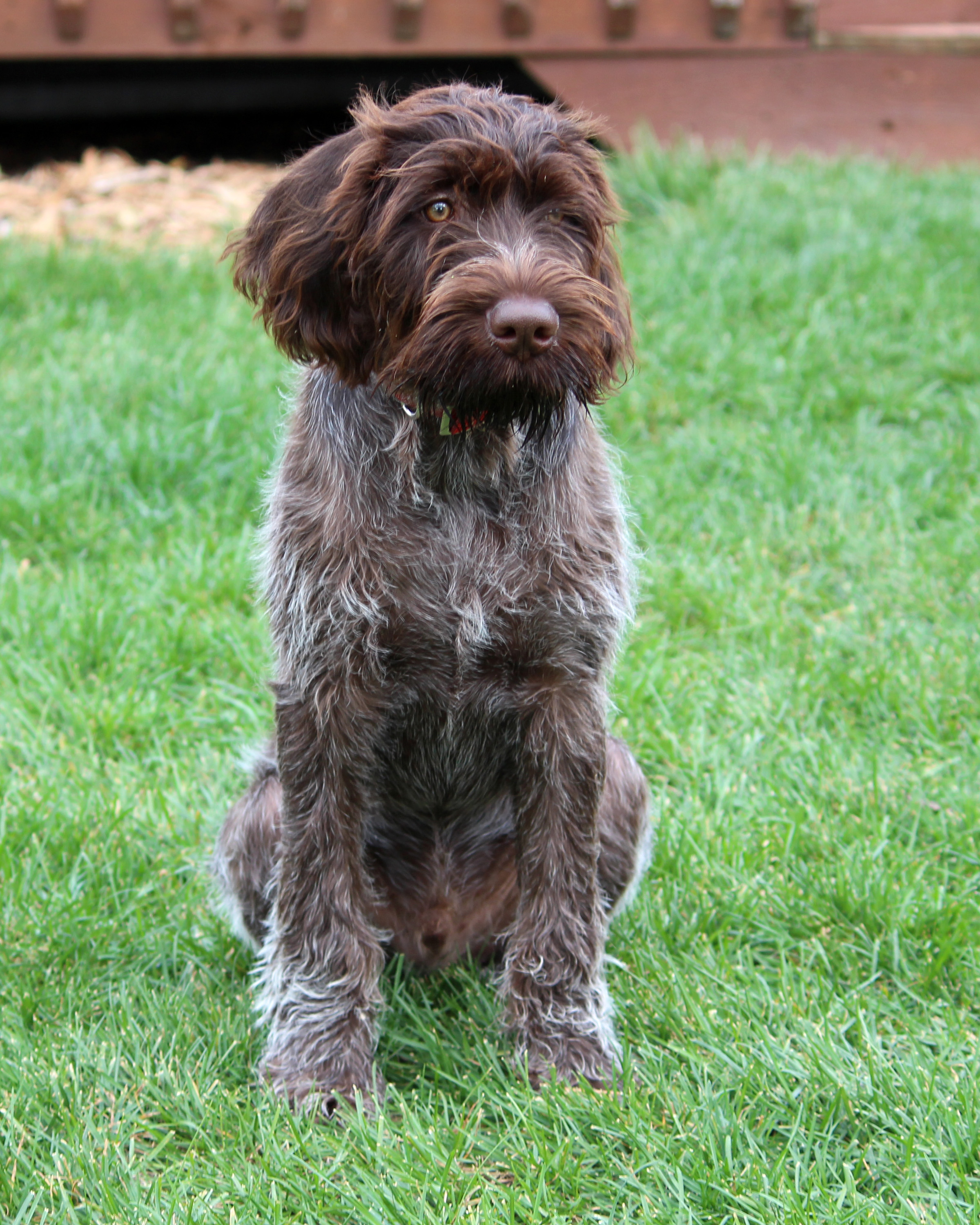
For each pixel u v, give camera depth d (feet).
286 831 14.30
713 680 21.49
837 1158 12.62
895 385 30.55
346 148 13.43
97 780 19.27
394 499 13.64
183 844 18.38
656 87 45.06
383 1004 14.56
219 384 29.50
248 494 26.55
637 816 16.08
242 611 23.72
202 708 21.24
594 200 13.48
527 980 14.46
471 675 14.12
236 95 56.75
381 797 15.51
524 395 12.54
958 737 20.04
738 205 40.01
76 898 16.85
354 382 13.62
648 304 34.24
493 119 12.87
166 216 42.78
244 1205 12.26
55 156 51.01
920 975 15.46
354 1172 12.74
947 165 45.52
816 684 21.11
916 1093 13.12
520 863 14.67
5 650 21.91
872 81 45.55
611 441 28.32
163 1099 13.60
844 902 16.47
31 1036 14.61
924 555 24.49
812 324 32.81
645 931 16.49
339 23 43.24
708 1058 14.03
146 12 42.65
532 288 12.20
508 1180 12.78
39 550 24.93
